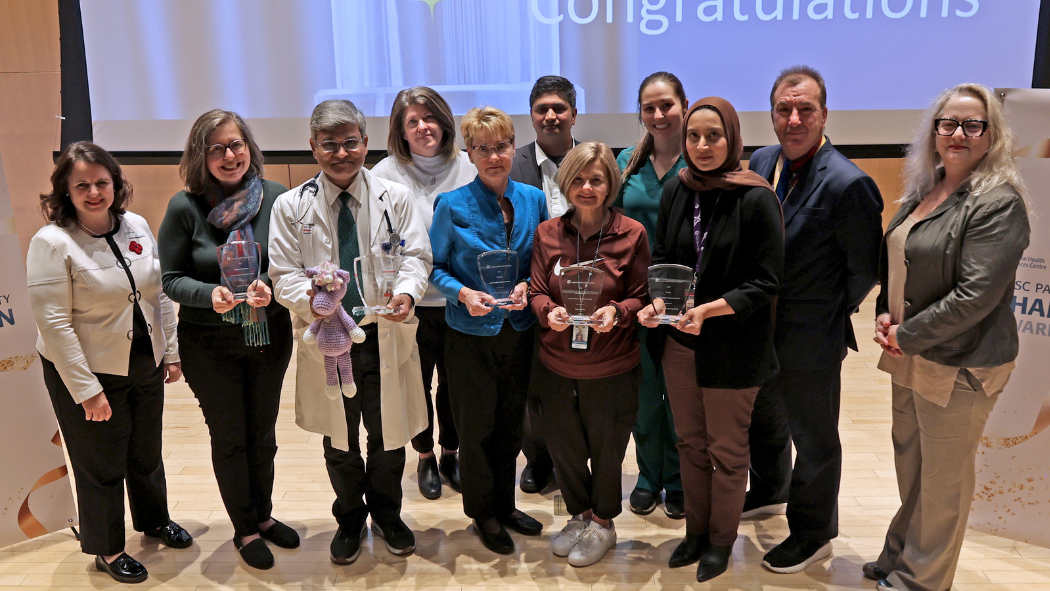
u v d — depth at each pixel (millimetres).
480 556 2484
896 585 2191
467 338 2320
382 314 2129
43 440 2598
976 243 1837
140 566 2406
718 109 2035
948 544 2070
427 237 2385
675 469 2777
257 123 4426
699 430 2262
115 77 4414
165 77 4402
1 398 2498
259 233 2252
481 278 2236
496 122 2195
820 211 2119
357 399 2326
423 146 2684
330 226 2234
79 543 2643
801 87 2111
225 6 4309
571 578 2344
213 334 2232
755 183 2037
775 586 2277
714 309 2021
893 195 5555
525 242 2342
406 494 2963
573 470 2447
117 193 2230
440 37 4250
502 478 2566
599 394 2264
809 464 2307
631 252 2215
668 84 2531
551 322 2117
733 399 2141
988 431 2490
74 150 2105
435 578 2363
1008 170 1851
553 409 2344
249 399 2396
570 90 2811
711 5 4070
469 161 2797
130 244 2262
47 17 4121
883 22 4016
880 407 3729
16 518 2582
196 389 2303
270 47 4340
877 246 2119
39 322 2115
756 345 2102
